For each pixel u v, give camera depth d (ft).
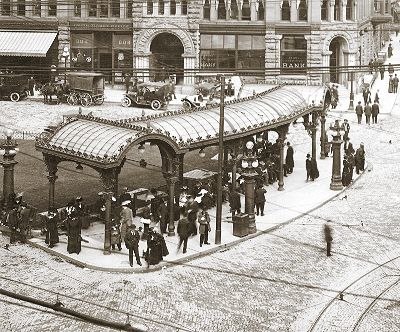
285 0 215.92
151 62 214.48
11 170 104.06
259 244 97.55
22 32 212.23
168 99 184.85
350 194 124.16
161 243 88.84
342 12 218.18
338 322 72.49
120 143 90.99
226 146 109.60
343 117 186.19
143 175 136.05
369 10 247.09
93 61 215.72
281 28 215.10
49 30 213.05
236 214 105.09
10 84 183.62
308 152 156.97
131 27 212.64
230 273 86.28
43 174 134.00
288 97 131.85
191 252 92.58
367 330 70.33
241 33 215.51
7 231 100.48
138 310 74.69
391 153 154.40
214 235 100.53
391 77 210.18
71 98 182.29
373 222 107.14
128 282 82.84
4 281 81.82
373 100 203.41
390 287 82.23
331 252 93.86
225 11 215.10
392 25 331.77
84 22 212.23
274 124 119.03
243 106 119.24
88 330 69.92
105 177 90.33
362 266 88.94
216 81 198.70
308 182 132.36
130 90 183.42
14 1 211.20
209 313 74.28
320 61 217.36
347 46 220.02
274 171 131.44
